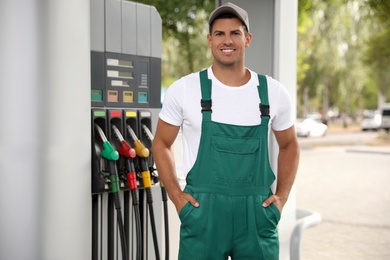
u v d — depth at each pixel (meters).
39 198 2.68
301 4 10.00
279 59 4.02
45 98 2.66
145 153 3.10
